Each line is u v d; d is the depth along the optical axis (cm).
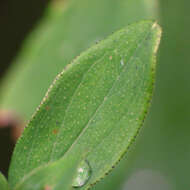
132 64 10
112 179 17
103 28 18
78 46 18
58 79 10
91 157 10
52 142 10
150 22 10
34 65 18
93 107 10
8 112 18
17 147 10
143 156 18
